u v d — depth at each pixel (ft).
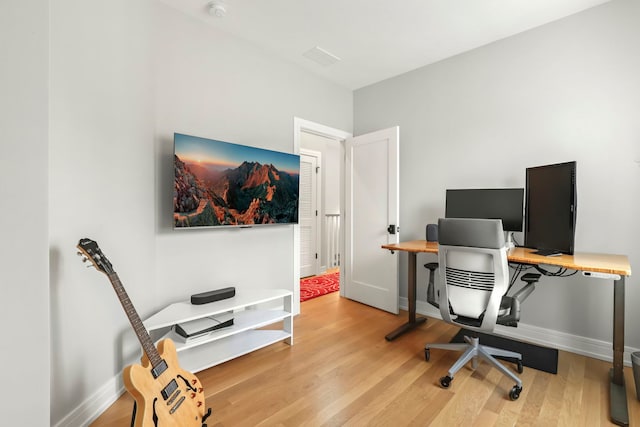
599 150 6.91
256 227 8.84
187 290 7.32
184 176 6.68
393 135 9.89
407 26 7.76
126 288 5.81
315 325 9.03
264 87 8.98
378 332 8.51
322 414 5.04
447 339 8.02
